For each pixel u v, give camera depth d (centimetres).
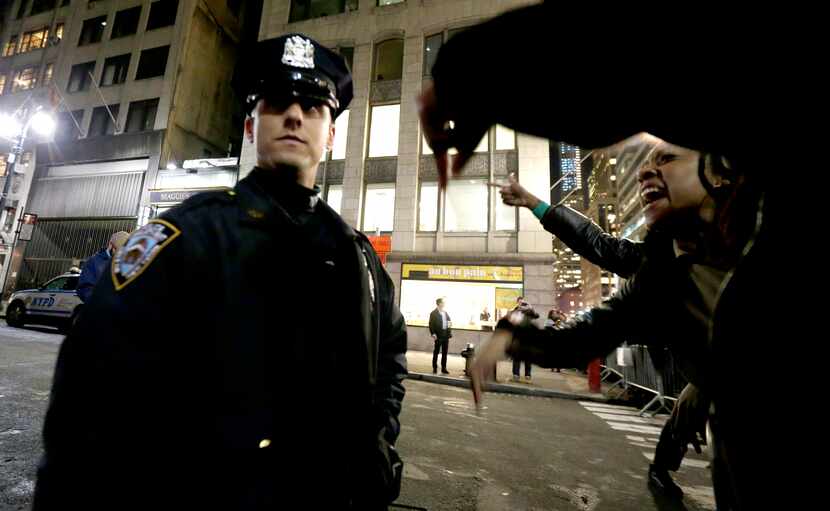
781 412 47
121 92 1975
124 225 1806
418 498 248
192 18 1988
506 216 1352
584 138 46
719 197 61
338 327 81
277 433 71
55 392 60
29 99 2148
